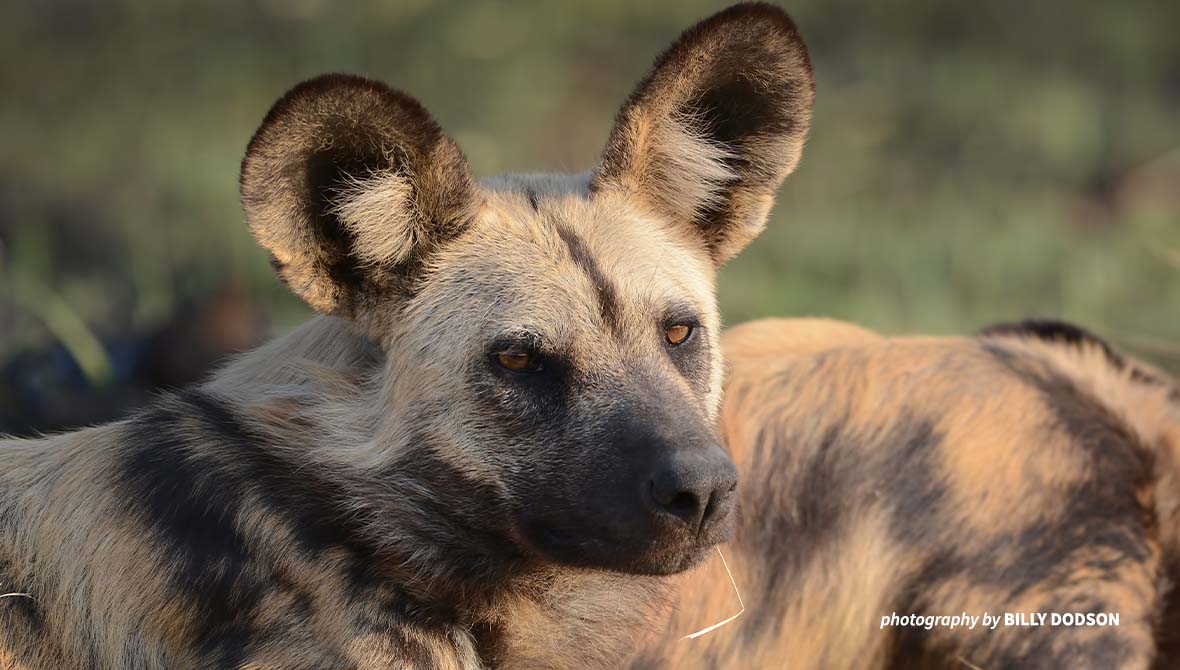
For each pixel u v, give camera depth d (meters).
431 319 6.64
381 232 6.56
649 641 7.33
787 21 6.87
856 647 7.40
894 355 7.74
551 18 23.05
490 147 20.45
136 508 6.76
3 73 21.56
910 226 18.92
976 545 7.28
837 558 7.37
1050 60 23.98
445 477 6.62
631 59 23.42
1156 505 7.57
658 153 7.07
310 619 6.60
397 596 6.79
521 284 6.56
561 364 6.49
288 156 6.31
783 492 7.47
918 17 24.28
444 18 22.48
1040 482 7.37
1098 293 16.92
